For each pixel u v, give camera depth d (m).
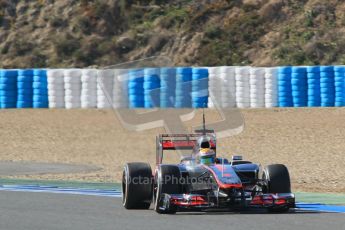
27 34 160.12
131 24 159.12
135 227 34.12
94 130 96.12
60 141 90.38
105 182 58.12
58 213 39.59
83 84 111.06
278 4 153.38
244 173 39.44
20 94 112.19
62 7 166.75
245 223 34.66
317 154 76.88
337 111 101.12
